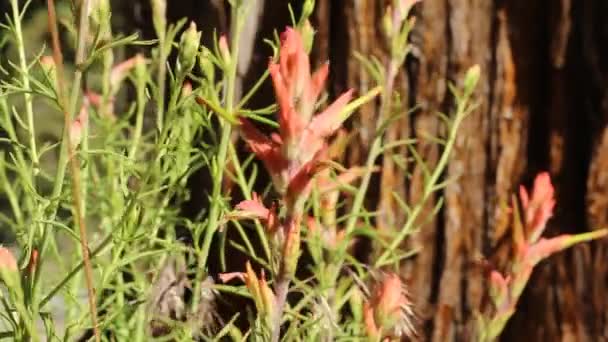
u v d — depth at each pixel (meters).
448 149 0.80
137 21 0.97
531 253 0.75
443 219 0.87
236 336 0.73
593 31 0.86
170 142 0.71
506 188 0.87
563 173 0.87
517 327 0.88
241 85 0.89
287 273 0.65
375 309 0.72
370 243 0.86
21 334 0.67
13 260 0.66
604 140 0.86
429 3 0.86
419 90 0.87
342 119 0.65
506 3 0.87
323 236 0.77
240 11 0.72
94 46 0.65
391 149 0.87
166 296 0.77
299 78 0.64
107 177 0.81
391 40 0.76
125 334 0.77
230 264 0.88
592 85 0.86
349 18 0.87
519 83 0.87
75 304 0.75
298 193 0.64
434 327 0.87
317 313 0.74
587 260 0.87
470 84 0.80
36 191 0.70
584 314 0.87
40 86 0.67
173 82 0.69
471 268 0.87
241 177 0.76
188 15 0.92
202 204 0.89
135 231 0.71
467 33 0.87
